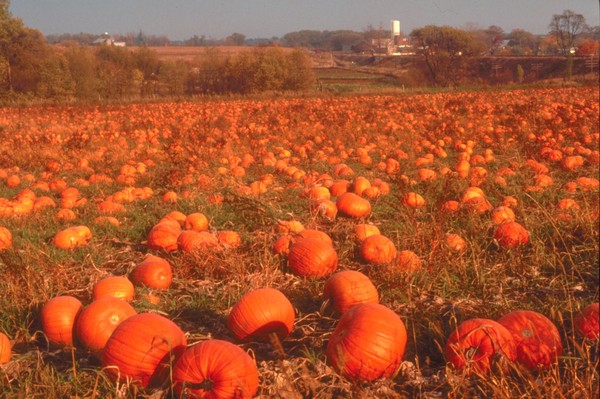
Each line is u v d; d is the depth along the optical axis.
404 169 12.74
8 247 8.11
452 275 7.04
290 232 8.15
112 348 4.62
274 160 15.59
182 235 7.98
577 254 7.43
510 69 98.56
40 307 6.25
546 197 10.41
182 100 50.47
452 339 4.77
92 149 19.34
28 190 11.88
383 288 6.54
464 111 28.62
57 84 62.31
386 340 4.65
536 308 6.07
